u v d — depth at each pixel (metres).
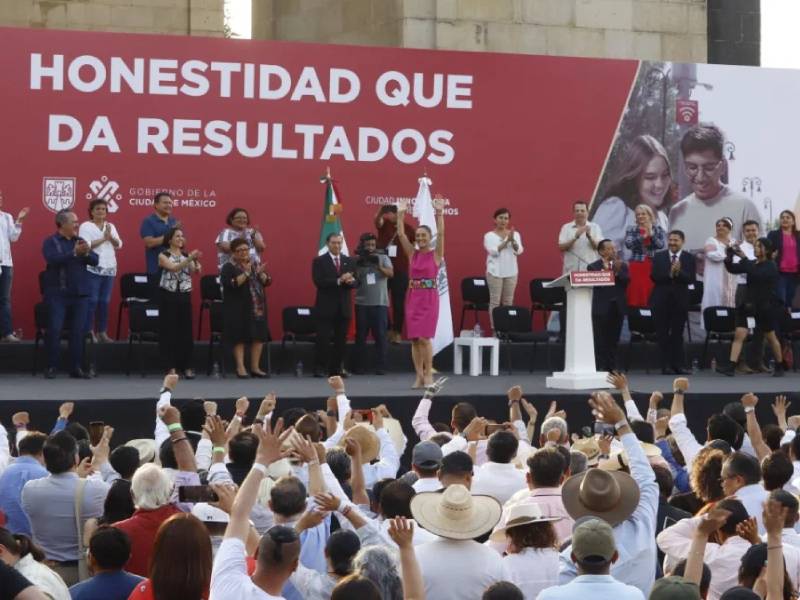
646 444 10.21
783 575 6.61
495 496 9.03
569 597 6.09
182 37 20.84
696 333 21.91
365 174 21.42
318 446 8.24
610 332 20.08
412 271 17.83
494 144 21.81
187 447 7.86
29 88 20.38
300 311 19.64
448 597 6.85
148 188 20.75
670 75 22.36
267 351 19.05
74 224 18.45
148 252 19.78
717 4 25.73
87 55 20.55
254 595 5.55
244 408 10.04
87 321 19.25
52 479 8.91
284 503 6.72
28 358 19.22
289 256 21.19
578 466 9.10
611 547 6.15
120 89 20.66
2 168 20.28
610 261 20.06
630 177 22.25
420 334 17.67
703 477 8.72
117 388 17.16
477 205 21.75
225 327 18.69
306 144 21.25
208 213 20.92
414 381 18.80
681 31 23.47
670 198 22.36
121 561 6.58
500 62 21.84
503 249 21.05
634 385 18.53
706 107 22.48
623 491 7.41
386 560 6.03
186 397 16.28
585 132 22.11
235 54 21.00
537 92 21.95
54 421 15.79
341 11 23.69
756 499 8.51
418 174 21.58
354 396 16.66
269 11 25.48
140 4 26.05
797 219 22.80
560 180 22.03
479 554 6.94
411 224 21.55
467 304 21.14
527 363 20.75
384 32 22.66
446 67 21.66
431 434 11.87
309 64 21.27
